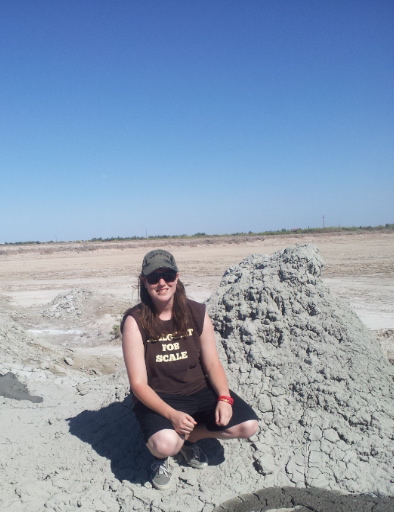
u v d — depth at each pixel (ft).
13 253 120.57
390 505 9.69
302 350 12.87
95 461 11.24
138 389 10.03
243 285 14.33
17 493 10.19
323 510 9.65
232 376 12.85
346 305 14.15
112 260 99.71
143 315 10.47
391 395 11.97
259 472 10.73
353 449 10.96
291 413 11.84
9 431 12.64
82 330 35.91
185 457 10.91
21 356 21.67
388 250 95.61
